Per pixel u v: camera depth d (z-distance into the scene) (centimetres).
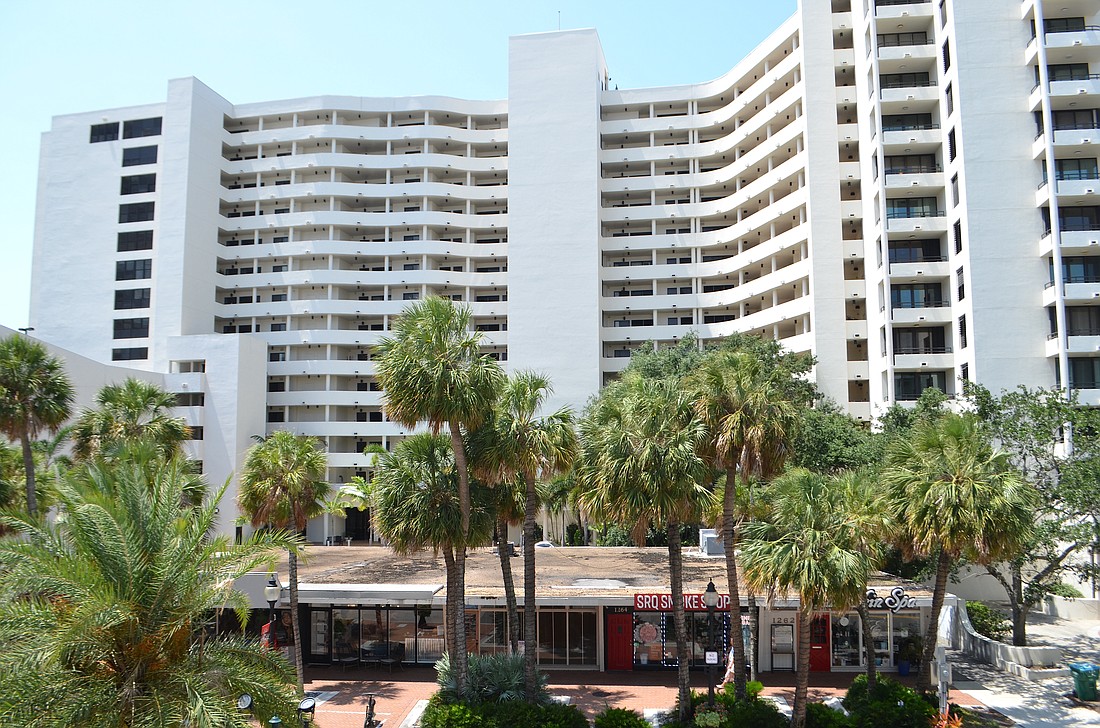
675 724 2039
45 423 2953
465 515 2119
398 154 7744
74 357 5041
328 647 2991
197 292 7006
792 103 6144
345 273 7244
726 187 7331
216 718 1168
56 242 7125
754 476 2486
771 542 1945
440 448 2270
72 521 1330
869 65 5266
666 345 6850
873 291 5269
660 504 2034
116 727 1174
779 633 2902
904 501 2106
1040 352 4188
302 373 7106
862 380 5591
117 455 2748
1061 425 3047
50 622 1252
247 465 2691
